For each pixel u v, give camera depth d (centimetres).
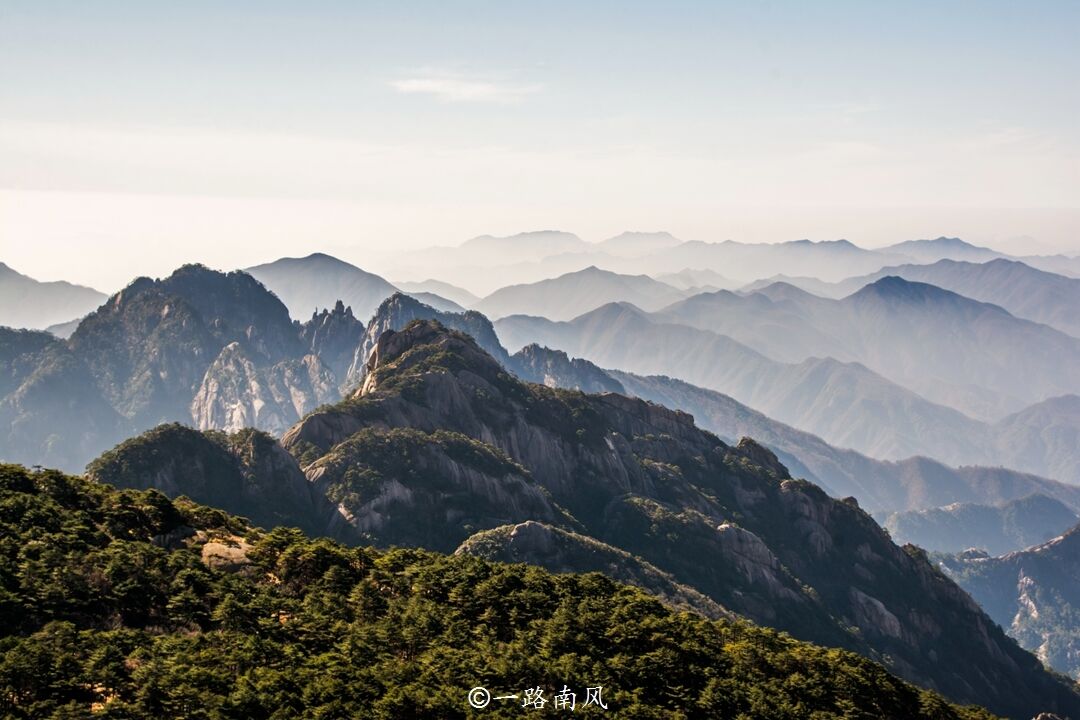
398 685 13512
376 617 15888
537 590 17562
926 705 17562
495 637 15750
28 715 11881
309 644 14688
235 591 15462
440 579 17400
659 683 15175
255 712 12512
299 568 17275
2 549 15175
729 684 15438
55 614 14075
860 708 16475
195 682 12700
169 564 15825
